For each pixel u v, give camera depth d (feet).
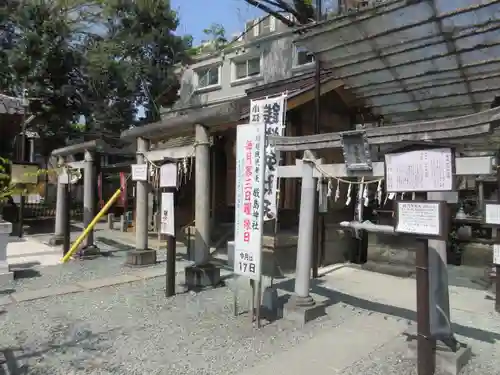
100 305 19.97
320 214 28.63
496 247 19.60
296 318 17.63
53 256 32.86
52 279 25.26
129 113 63.26
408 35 17.12
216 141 33.83
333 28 17.58
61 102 56.03
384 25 16.78
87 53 58.13
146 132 27.45
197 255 23.58
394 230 12.37
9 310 19.26
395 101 23.40
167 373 13.03
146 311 19.04
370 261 28.73
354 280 25.52
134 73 59.11
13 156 47.39
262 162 16.58
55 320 17.87
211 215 35.09
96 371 13.12
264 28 58.65
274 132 23.26
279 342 15.55
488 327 17.37
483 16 15.03
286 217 29.32
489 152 20.95
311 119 29.86
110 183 63.36
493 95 20.95
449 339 13.58
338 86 28.76
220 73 63.05
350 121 32.83
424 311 12.02
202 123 23.13
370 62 19.75
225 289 22.75
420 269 12.06
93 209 33.45
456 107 22.85
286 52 54.19
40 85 53.21
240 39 63.72
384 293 22.54
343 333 16.49
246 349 14.88
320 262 29.30
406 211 12.09
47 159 61.52
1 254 25.00
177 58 63.77
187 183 38.24
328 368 13.41
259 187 16.63
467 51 17.20
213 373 13.05
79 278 25.54
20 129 51.11
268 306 19.20
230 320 17.83
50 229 49.88
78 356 14.24
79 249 32.32
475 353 14.58
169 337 15.96
